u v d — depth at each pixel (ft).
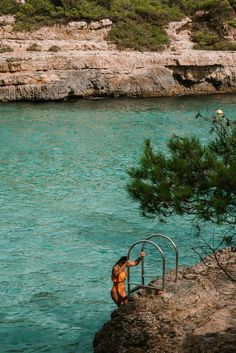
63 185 80.33
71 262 54.24
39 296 47.24
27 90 159.43
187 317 36.60
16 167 90.12
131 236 61.41
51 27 185.16
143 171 30.53
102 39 185.16
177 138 31.27
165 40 185.78
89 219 66.49
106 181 82.38
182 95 174.91
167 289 40.29
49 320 43.27
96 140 110.11
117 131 118.73
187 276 42.45
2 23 182.19
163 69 174.09
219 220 27.91
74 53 173.17
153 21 194.08
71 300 46.55
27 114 138.31
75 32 185.37
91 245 58.75
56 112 141.49
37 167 90.22
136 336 35.32
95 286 49.21
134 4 200.44
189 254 56.44
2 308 45.06
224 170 26.63
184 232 62.54
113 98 167.94
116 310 39.70
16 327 42.16
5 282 49.75
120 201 73.05
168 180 29.27
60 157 96.73
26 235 61.31
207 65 177.47
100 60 168.86
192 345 33.42
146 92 172.04
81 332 41.50
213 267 43.60
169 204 29.19
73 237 60.95
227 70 179.42
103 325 39.83
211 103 156.46
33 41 178.91
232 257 46.70
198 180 28.68
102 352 36.17
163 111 143.43
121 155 98.17
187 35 195.00
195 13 201.46
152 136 113.19
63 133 116.67
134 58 173.17
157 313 37.19
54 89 160.97
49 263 53.98
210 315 36.73
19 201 73.05
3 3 190.19
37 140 109.91
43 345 39.70
